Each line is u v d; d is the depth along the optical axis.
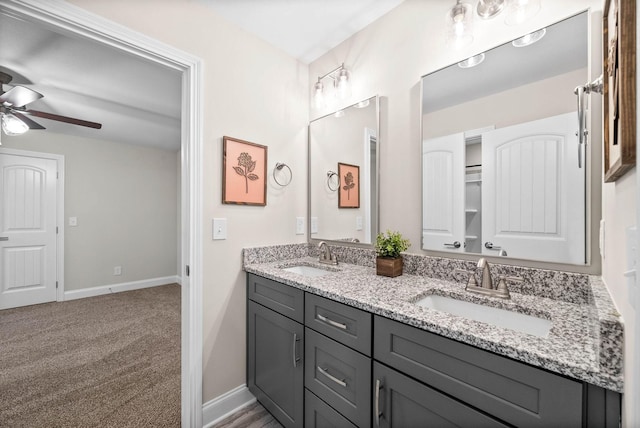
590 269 1.02
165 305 3.55
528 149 1.15
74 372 2.02
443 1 1.41
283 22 1.70
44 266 3.63
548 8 1.12
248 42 1.76
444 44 1.40
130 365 2.12
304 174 2.09
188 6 1.50
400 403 0.94
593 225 1.01
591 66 1.02
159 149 4.69
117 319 3.06
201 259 1.53
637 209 0.34
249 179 1.74
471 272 1.27
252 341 1.68
